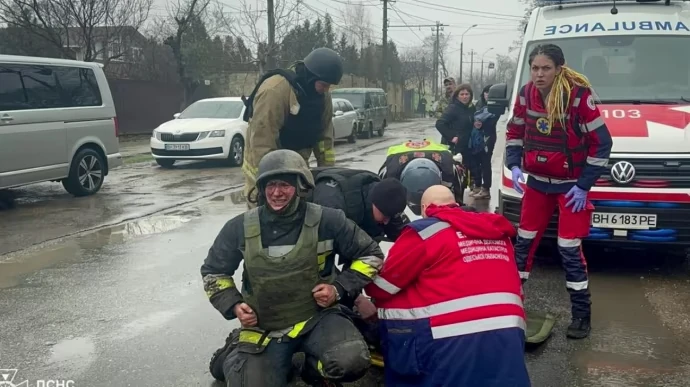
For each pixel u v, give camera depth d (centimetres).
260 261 322
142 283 590
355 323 397
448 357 306
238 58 3170
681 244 545
